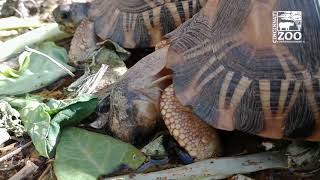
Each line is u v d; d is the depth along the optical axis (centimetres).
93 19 93
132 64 92
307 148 71
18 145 80
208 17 73
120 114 75
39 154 78
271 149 74
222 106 68
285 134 67
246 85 67
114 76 87
